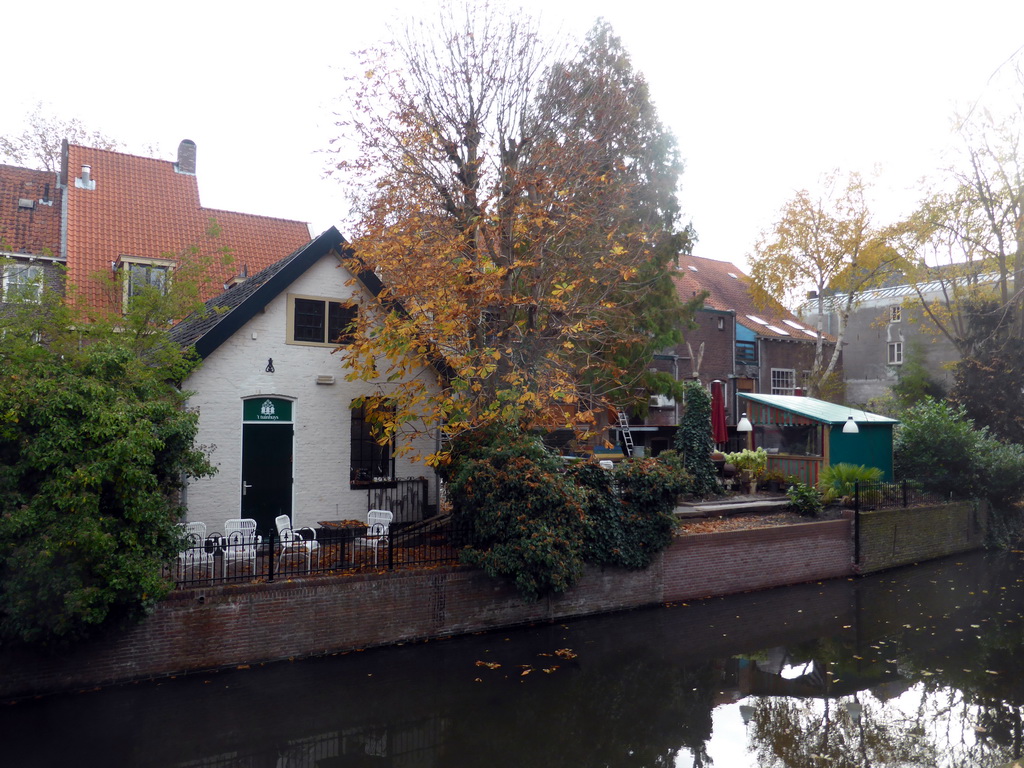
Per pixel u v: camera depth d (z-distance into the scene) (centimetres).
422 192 1616
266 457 1541
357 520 1574
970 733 1017
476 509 1397
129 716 995
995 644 1397
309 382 1593
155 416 1065
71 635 995
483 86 1634
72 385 999
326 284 1631
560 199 1641
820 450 2317
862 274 3762
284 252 2606
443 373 1661
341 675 1163
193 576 1159
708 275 4409
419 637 1317
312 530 1436
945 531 2238
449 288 1449
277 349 1559
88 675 1055
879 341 4819
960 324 3316
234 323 1473
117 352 1087
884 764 927
